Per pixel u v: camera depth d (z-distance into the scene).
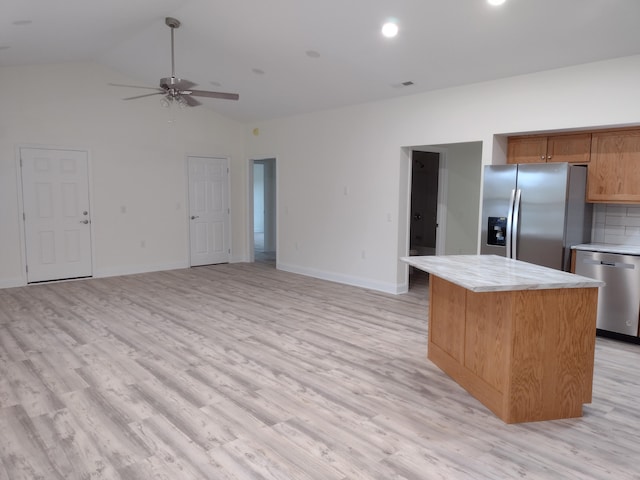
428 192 7.81
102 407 2.86
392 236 5.98
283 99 6.72
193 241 7.98
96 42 5.64
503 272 2.97
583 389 2.80
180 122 7.61
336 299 5.73
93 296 5.76
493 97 4.79
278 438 2.54
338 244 6.76
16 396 3.00
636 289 4.00
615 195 4.25
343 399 3.02
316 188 7.04
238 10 4.55
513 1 3.54
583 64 4.11
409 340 4.20
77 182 6.66
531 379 2.72
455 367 3.31
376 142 6.09
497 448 2.46
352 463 2.31
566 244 4.28
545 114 4.40
